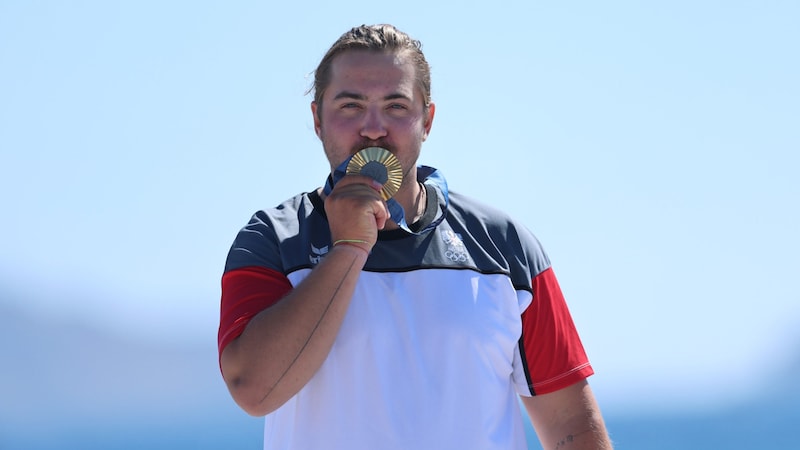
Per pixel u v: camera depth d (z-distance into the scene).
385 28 7.61
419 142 7.54
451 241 7.56
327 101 7.49
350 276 6.91
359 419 6.99
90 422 80.44
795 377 102.19
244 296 7.23
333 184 7.56
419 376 7.10
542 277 7.77
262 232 7.56
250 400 6.77
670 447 65.19
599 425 7.57
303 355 6.73
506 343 7.43
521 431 7.56
